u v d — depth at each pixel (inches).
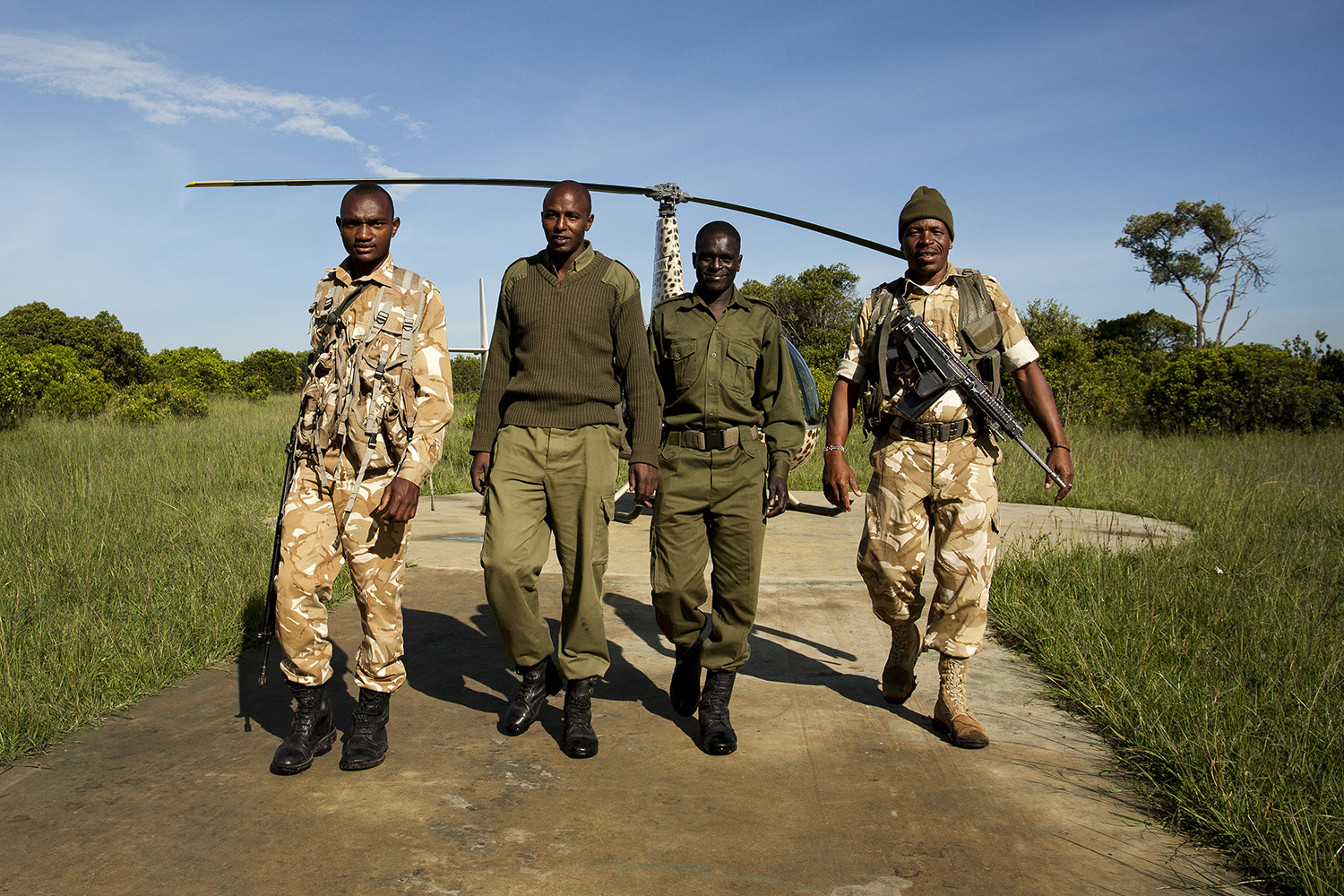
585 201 114.9
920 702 132.1
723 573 116.5
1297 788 94.7
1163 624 153.6
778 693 135.6
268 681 135.3
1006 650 155.9
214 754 109.8
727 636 116.2
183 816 94.3
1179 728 111.8
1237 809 92.4
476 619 168.9
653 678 141.6
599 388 115.3
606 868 85.6
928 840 92.1
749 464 116.0
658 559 117.9
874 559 121.1
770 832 93.2
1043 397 121.0
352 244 105.3
